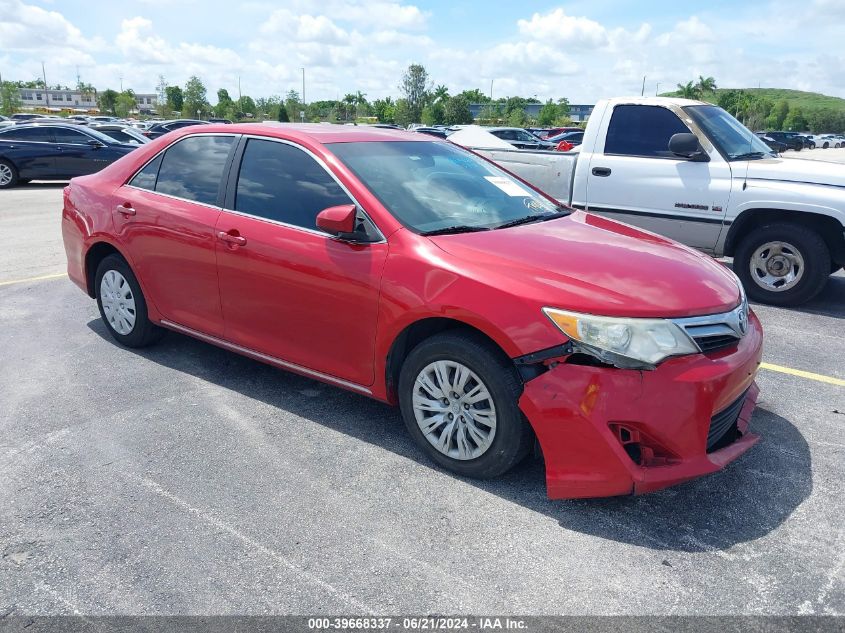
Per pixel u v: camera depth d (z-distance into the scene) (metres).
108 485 3.05
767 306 6.22
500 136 23.88
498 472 3.01
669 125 6.52
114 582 2.42
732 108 117.56
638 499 2.96
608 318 2.67
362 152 3.73
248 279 3.71
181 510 2.86
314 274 3.40
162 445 3.42
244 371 4.42
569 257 3.07
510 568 2.51
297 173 3.66
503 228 3.48
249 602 2.33
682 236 6.48
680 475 2.66
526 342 2.75
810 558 2.58
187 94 82.25
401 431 3.61
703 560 2.56
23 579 2.44
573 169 7.06
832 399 4.07
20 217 11.12
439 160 4.07
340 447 3.42
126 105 87.88
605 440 2.63
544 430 2.74
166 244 4.13
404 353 3.32
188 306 4.15
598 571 2.49
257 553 2.58
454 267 2.98
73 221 4.84
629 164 6.62
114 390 4.09
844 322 5.71
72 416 3.73
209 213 3.93
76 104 142.50
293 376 4.35
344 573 2.48
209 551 2.60
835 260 6.04
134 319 4.62
